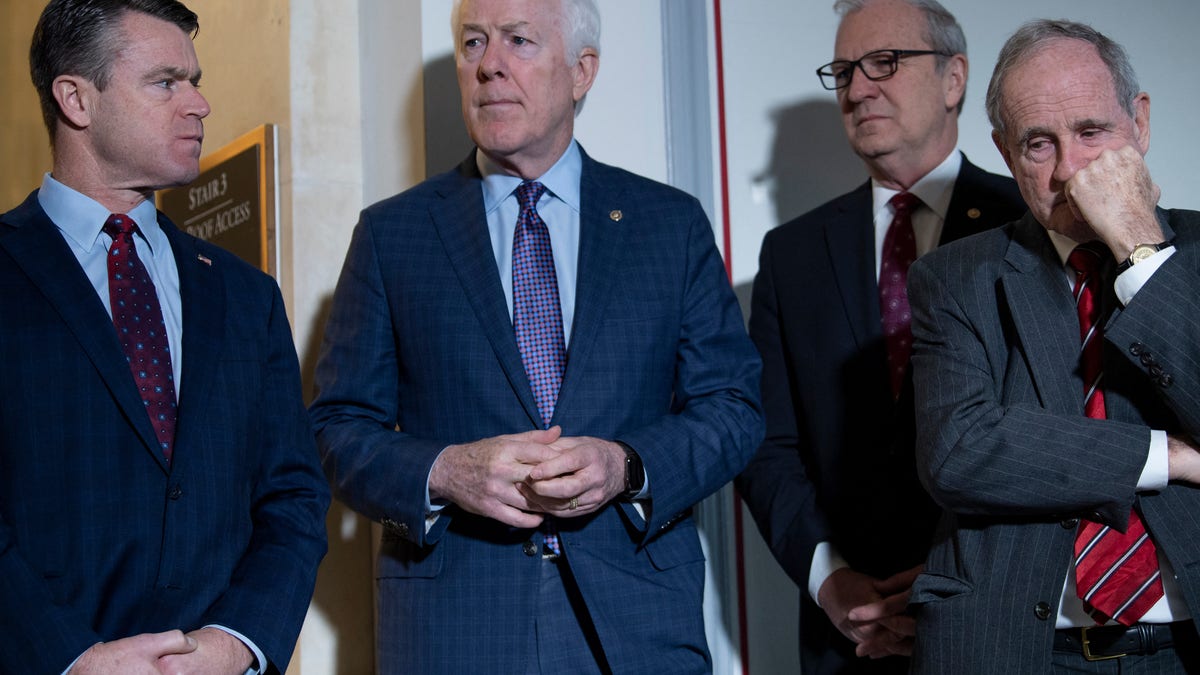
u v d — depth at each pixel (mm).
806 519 2822
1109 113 2123
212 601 2057
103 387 2008
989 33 3926
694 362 2594
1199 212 2184
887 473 2818
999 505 2117
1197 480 2031
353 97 3561
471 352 2477
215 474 2086
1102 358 2137
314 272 3432
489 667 2352
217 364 2145
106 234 2119
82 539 1948
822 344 2941
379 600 2518
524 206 2617
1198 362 1991
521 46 2578
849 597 2672
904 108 2975
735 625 3500
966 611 2150
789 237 3100
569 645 2391
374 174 3486
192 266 2207
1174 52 4027
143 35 2096
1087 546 2102
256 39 3658
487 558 2400
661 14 3609
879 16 3023
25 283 2025
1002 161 3906
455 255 2555
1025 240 2270
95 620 1938
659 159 3574
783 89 3727
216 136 3916
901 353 2855
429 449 2393
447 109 3293
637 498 2424
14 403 1960
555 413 2439
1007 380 2215
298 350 3373
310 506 2252
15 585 1866
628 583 2408
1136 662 2068
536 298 2549
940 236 2945
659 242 2609
